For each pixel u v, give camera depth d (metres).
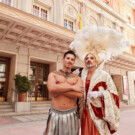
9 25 7.17
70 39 9.44
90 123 1.69
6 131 3.97
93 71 1.96
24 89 7.54
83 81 1.93
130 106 14.37
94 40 2.03
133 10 21.12
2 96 8.90
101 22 14.48
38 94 10.61
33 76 10.61
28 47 9.48
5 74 9.28
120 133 3.97
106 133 1.68
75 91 1.59
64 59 1.83
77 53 2.21
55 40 9.50
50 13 10.77
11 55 9.17
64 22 11.60
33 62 10.80
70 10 11.91
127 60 14.84
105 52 2.05
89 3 13.59
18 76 7.68
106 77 1.85
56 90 1.58
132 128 4.60
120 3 18.75
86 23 12.88
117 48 1.94
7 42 8.56
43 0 10.30
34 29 7.84
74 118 1.66
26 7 9.09
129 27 19.11
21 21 7.13
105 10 15.32
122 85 16.98
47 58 10.42
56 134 1.57
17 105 7.20
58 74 1.77
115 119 1.73
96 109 1.72
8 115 6.59
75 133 1.63
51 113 1.68
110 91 1.79
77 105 1.93
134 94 19.17
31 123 5.12
